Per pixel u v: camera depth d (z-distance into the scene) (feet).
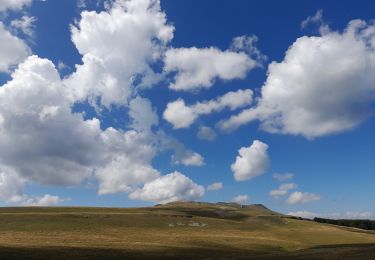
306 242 407.03
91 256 225.35
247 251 305.53
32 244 269.23
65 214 482.69
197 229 463.42
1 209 602.85
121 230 414.41
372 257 221.66
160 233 408.26
